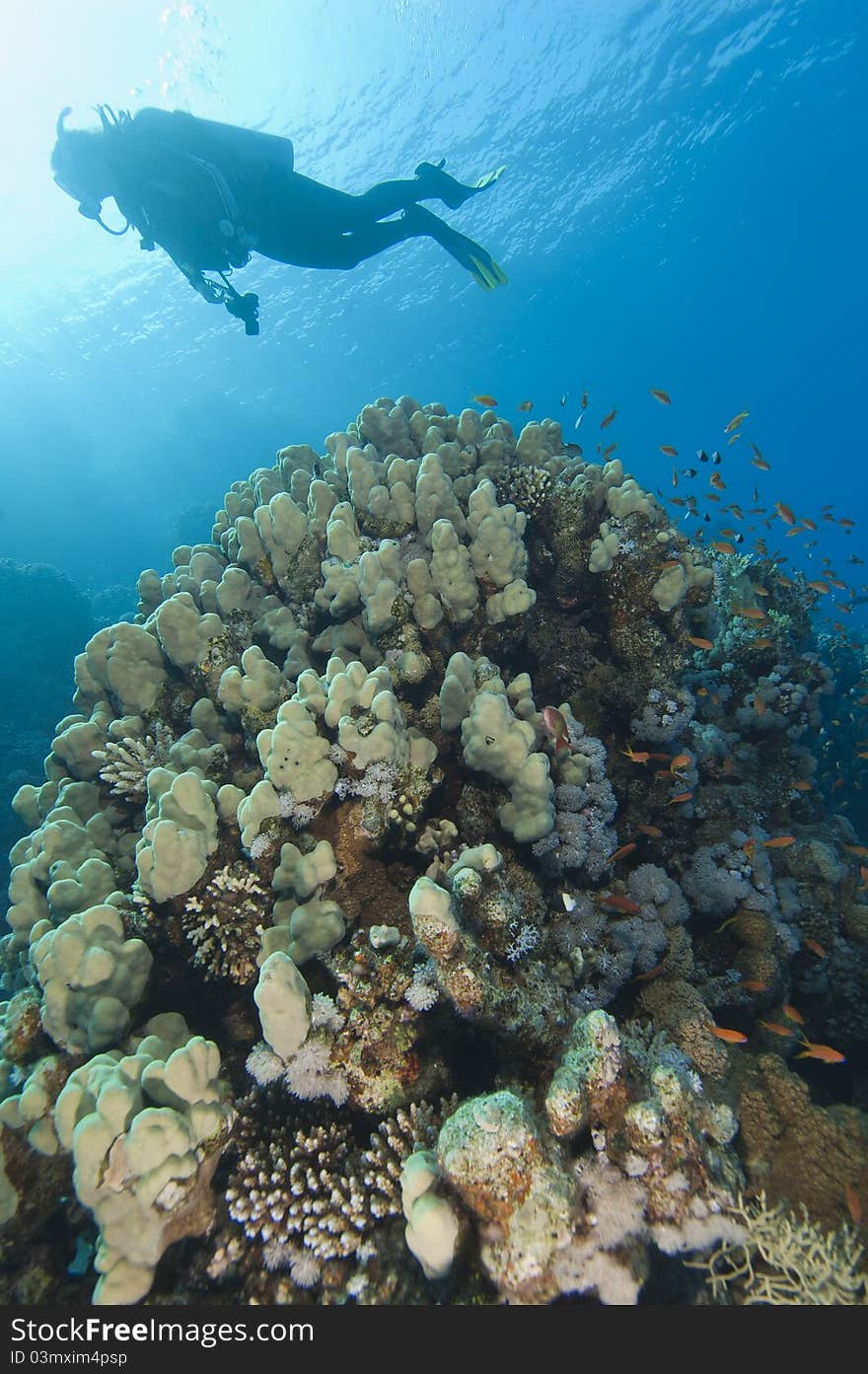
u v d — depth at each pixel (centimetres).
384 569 430
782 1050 409
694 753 524
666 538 469
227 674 413
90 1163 223
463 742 377
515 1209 201
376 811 339
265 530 485
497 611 451
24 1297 272
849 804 887
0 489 4116
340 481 550
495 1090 270
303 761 333
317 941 311
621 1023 355
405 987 290
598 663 509
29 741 1348
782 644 641
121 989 311
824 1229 268
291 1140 275
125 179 516
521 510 516
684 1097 235
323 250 630
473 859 290
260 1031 341
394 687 421
